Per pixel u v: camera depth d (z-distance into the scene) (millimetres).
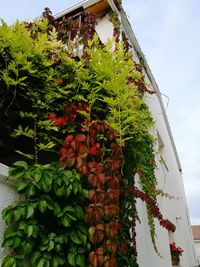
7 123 2559
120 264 2211
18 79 2059
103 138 2154
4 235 1515
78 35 3213
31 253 1591
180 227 7953
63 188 1711
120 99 2223
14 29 2170
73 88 2369
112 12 4613
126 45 4293
